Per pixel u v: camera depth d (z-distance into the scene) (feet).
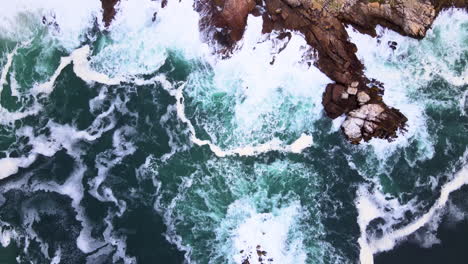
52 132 110.63
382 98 112.06
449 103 113.09
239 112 112.47
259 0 114.62
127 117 112.27
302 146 110.32
